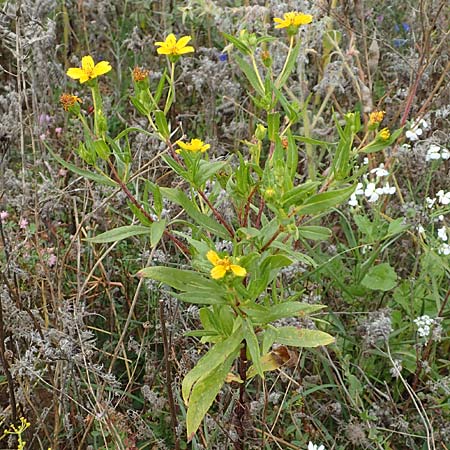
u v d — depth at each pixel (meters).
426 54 0.97
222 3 1.17
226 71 1.04
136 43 1.16
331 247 0.86
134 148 0.97
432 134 0.92
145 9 1.30
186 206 0.58
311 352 0.80
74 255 0.87
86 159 0.56
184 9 1.04
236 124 1.03
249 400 0.76
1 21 0.84
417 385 0.80
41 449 0.72
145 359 0.80
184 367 0.72
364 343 0.76
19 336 0.74
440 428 0.74
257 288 0.55
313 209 0.55
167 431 0.75
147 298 0.86
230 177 0.60
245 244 0.60
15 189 0.92
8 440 0.72
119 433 0.71
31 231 0.85
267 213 0.85
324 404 0.79
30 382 0.76
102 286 0.87
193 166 0.56
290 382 0.70
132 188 0.92
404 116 0.91
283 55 1.00
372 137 0.98
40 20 0.96
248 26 1.01
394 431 0.71
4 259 0.84
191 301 0.55
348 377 0.75
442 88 0.98
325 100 0.96
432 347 0.83
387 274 0.82
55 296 0.82
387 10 1.22
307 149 0.92
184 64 1.10
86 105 1.10
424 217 0.81
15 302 0.76
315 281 0.85
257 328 0.65
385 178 0.92
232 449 0.71
